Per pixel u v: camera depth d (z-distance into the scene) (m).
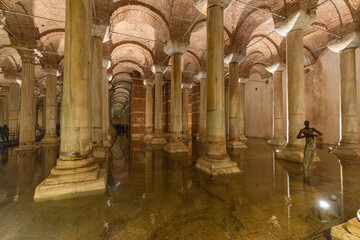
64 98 4.64
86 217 3.27
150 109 17.88
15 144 13.77
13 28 9.73
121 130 31.22
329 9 9.62
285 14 8.21
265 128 20.22
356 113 9.63
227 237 2.70
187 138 18.80
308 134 5.66
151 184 5.02
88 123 4.88
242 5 10.56
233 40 11.69
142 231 2.85
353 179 5.46
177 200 4.00
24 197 4.09
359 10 9.11
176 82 10.49
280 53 13.55
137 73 22.39
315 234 2.77
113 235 2.75
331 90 13.76
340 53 10.12
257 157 8.81
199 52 16.03
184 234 2.77
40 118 32.03
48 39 11.56
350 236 2.45
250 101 22.44
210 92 6.42
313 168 6.76
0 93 24.97
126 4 9.56
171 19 10.08
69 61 4.60
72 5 4.61
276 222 3.11
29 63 10.39
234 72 11.89
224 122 6.46
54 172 4.41
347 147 9.54
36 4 9.49
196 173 6.10
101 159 8.02
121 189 4.63
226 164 6.12
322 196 4.22
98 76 8.32
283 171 6.35
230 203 3.86
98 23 8.13
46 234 2.76
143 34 13.66
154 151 10.64
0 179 5.34
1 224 3.03
